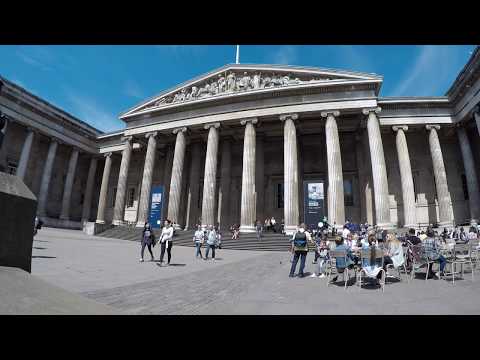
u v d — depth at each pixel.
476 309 5.68
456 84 30.89
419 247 10.63
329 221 28.23
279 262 15.84
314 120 33.78
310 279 10.19
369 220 31.33
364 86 30.38
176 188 34.53
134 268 12.09
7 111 36.19
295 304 6.32
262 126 35.97
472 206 30.42
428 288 8.27
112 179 49.41
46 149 43.00
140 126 39.38
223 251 23.72
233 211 38.56
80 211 47.69
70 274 9.46
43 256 13.30
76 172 47.78
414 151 35.41
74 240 24.55
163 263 14.52
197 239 18.55
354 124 34.00
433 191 33.78
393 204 34.53
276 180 38.47
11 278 4.14
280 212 37.22
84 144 45.88
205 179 32.91
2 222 4.57
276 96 32.56
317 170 36.41
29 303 3.62
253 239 27.03
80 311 3.94
